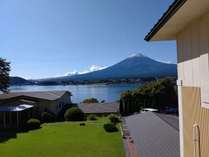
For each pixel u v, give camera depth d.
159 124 20.39
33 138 26.06
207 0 3.74
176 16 4.55
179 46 6.01
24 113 36.38
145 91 44.19
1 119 34.50
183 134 5.99
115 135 26.03
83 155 19.19
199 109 4.76
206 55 4.31
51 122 37.38
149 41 6.98
